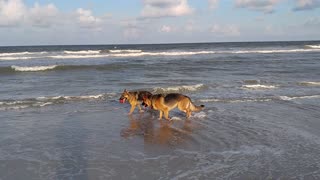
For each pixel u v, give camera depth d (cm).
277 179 593
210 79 1983
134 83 1786
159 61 3369
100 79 1970
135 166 657
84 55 4412
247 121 1013
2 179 597
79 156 714
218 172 624
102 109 1195
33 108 1191
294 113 1115
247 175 610
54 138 842
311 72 2381
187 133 894
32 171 633
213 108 1198
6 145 783
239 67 2739
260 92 1552
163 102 1044
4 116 1068
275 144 790
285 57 4069
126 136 868
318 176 605
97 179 598
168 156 714
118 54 4584
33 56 4206
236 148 764
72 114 1108
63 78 2031
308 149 752
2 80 1950
